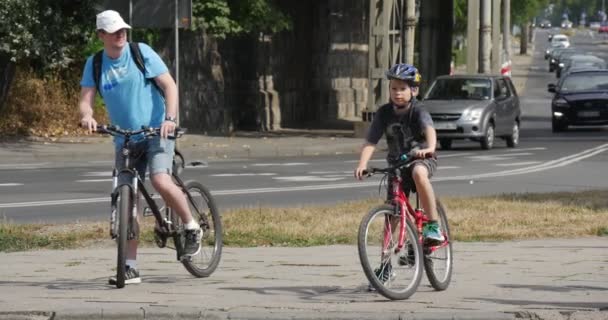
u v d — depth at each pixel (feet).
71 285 86.58
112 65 84.53
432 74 408.67
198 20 284.82
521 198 153.99
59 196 163.32
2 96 261.65
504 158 248.73
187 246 87.25
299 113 361.92
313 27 373.20
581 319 71.20
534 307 74.64
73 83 278.26
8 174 199.72
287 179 193.57
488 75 293.43
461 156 256.11
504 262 100.07
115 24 83.15
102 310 73.51
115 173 84.74
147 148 85.30
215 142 274.57
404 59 303.07
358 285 86.22
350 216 132.67
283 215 132.46
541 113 466.29
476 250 108.99
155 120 85.76
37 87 269.85
